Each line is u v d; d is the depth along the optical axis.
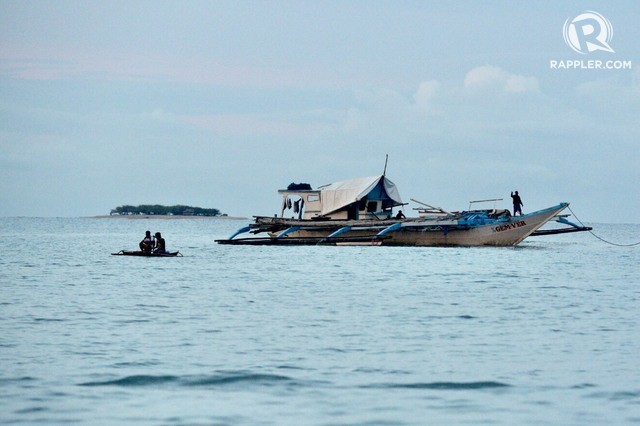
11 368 74.94
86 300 126.44
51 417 60.47
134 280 163.38
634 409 63.12
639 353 83.94
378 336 93.56
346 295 137.12
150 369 75.06
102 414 61.34
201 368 75.62
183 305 121.19
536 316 111.19
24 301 124.25
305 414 61.72
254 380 71.44
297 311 115.19
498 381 71.50
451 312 114.94
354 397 66.38
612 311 116.75
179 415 61.25
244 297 133.12
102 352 82.69
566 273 186.88
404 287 152.00
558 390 68.56
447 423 59.69
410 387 69.50
